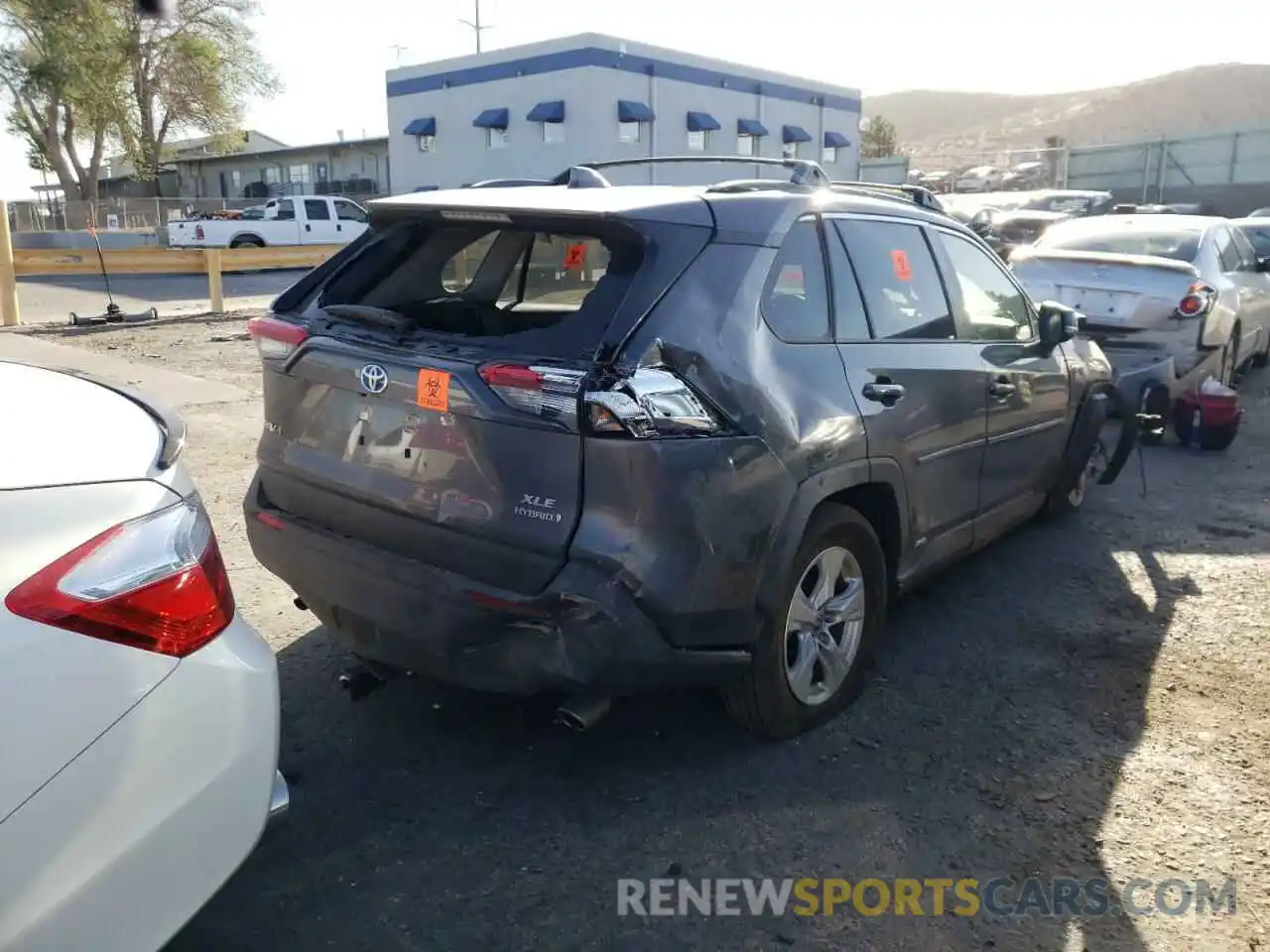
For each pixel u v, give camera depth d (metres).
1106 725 3.96
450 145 37.56
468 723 3.94
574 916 2.92
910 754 3.74
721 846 3.23
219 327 15.69
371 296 3.98
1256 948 2.81
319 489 3.60
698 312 3.24
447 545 3.23
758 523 3.30
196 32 42.31
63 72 38.41
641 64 34.34
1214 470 7.68
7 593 1.99
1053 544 5.99
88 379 2.98
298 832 3.28
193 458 7.68
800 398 3.49
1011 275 5.33
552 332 3.18
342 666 4.37
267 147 61.81
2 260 15.66
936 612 5.02
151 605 2.18
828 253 3.88
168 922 2.15
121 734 2.08
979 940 2.84
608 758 3.71
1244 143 39.44
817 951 2.80
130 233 32.47
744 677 3.53
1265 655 4.54
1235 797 3.49
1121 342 8.48
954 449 4.42
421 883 3.06
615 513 3.02
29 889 1.94
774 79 39.53
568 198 3.52
